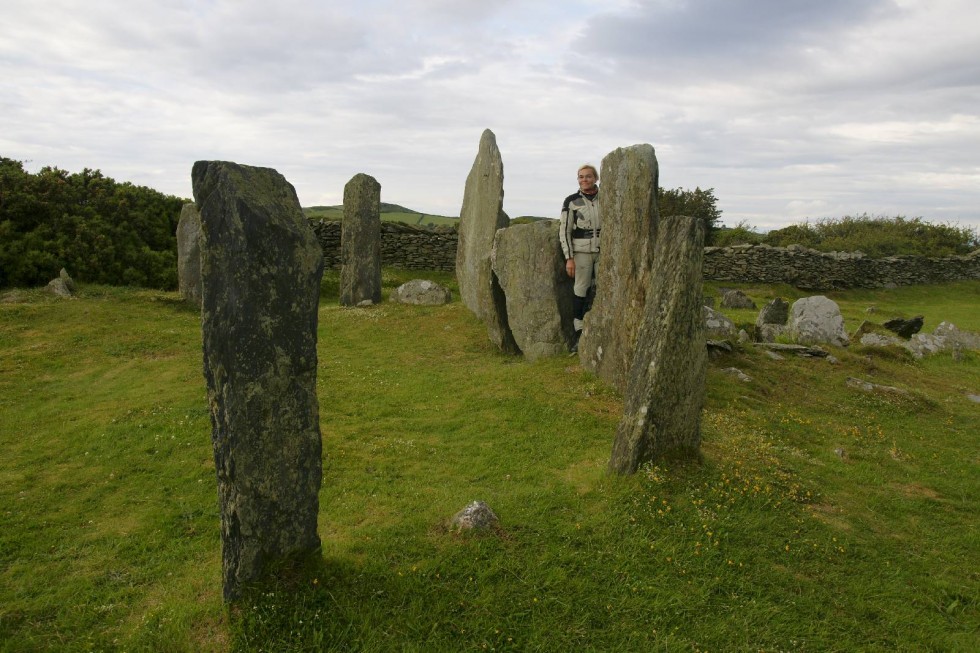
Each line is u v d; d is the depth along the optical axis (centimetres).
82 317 1338
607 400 867
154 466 685
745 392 938
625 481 586
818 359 1158
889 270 3152
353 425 800
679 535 522
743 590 469
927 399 1033
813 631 436
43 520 571
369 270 1627
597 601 443
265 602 407
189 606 425
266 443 410
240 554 409
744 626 433
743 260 2891
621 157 889
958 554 559
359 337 1321
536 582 455
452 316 1423
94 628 422
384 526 525
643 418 599
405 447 729
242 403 397
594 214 1032
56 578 482
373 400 905
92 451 725
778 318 1529
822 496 639
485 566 468
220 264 384
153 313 1426
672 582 469
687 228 601
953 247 3791
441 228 2481
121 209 1838
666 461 612
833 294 2864
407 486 624
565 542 502
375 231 1630
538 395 892
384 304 1608
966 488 702
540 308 1087
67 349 1161
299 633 393
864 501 647
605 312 931
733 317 1816
